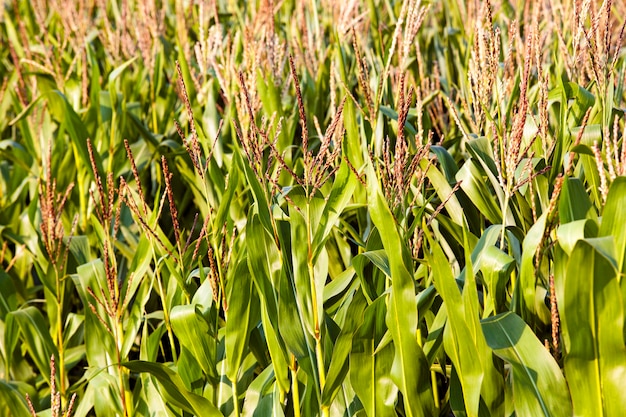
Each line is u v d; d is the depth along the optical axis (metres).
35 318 3.45
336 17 5.76
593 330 2.14
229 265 3.07
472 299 2.33
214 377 2.83
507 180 2.52
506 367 2.74
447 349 2.44
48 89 5.32
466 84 4.41
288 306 2.58
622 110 3.03
